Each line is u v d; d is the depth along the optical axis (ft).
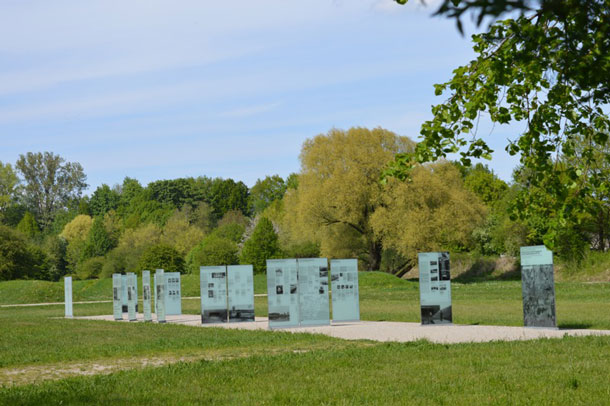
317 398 30.58
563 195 25.44
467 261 242.37
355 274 82.33
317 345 54.29
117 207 467.11
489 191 302.45
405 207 194.59
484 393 30.60
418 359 42.34
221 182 463.01
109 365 45.88
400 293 154.30
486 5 6.52
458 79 25.57
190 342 58.39
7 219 424.87
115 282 101.24
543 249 61.67
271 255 242.99
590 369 36.17
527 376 34.65
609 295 111.86
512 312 86.28
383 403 29.01
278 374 38.01
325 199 199.72
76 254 361.10
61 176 480.64
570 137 25.73
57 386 35.76
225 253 256.52
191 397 31.65
